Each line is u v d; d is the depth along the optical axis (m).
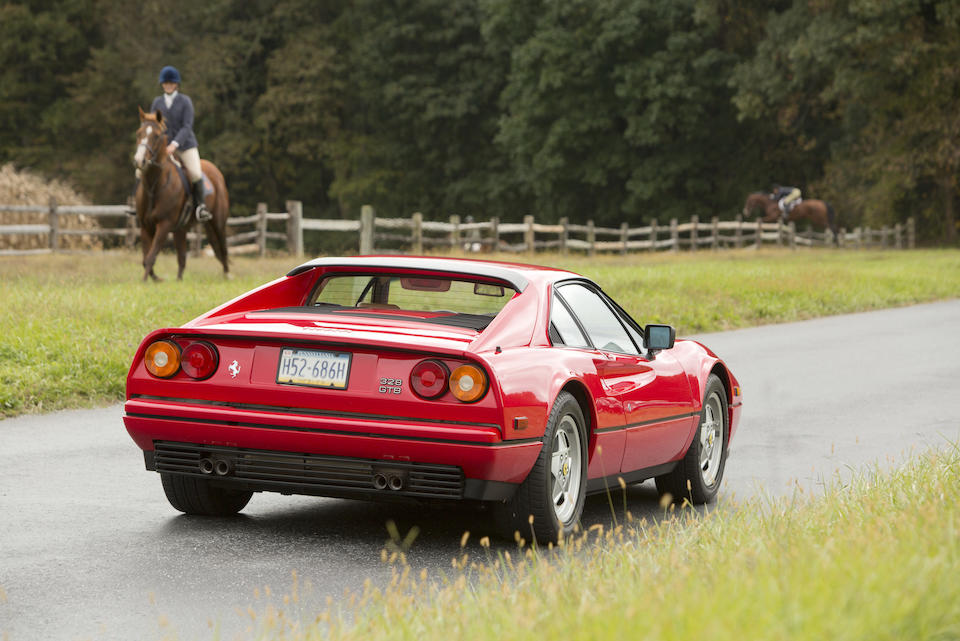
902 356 46.38
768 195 151.88
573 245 112.50
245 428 16.98
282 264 72.12
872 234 167.25
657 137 177.50
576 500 18.12
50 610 13.81
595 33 181.12
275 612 13.92
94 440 25.50
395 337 16.81
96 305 41.31
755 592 10.78
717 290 67.25
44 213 81.81
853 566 11.54
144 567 15.90
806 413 32.34
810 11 167.12
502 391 16.36
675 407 20.80
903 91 167.12
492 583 13.91
